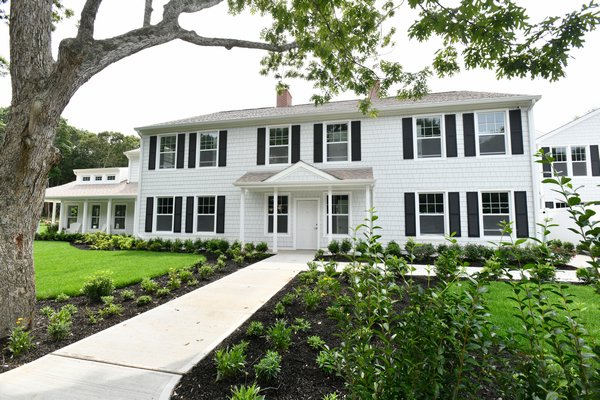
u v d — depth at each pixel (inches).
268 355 116.9
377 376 69.2
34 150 157.1
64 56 157.2
